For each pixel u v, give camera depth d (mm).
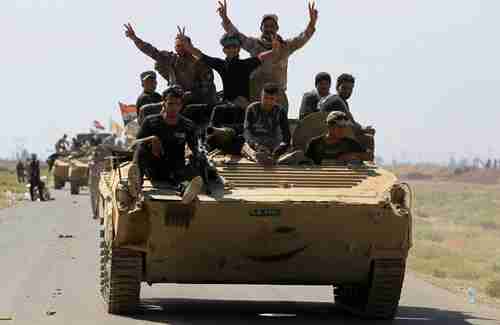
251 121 19953
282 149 19531
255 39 23281
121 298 18297
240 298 22172
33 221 46188
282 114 20062
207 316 18734
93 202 49438
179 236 17359
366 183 18828
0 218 48500
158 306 20219
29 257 29203
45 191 70625
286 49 22234
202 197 17359
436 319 19469
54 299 20516
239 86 21453
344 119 19812
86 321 17547
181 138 18406
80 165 78562
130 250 17719
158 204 16969
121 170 18594
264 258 17984
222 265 18047
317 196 17703
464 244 46562
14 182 113188
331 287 24797
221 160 19266
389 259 18156
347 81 22359
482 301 23500
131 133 26562
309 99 22266
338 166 19672
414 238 47719
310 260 18109
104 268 20156
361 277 18547
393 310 18922
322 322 18406
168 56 22906
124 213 17109
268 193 17844
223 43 21469
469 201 101312
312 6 22250
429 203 96562
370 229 17656
